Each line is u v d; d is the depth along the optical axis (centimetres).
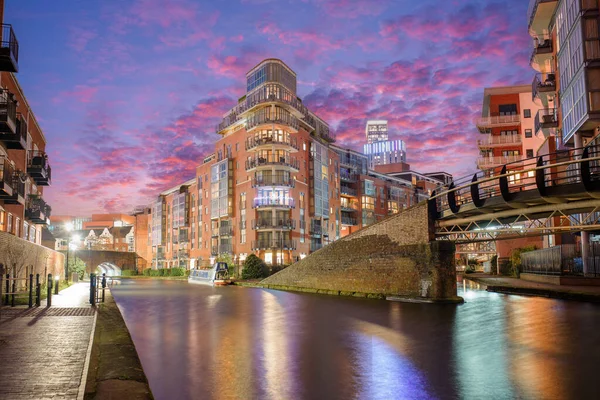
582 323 1888
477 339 1628
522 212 2347
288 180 6122
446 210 2762
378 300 2973
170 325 2039
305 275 3847
